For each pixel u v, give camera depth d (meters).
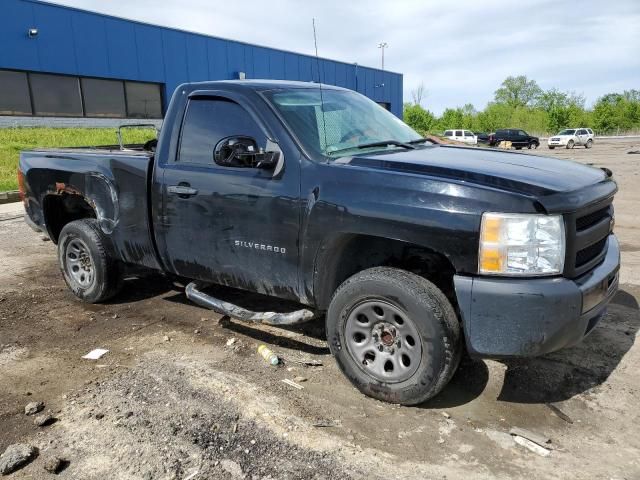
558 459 2.65
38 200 5.15
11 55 18.70
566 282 2.74
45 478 2.56
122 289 5.10
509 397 3.24
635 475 2.52
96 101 21.75
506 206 2.71
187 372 3.61
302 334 4.25
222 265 3.81
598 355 3.74
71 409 3.17
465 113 83.56
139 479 2.54
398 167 3.09
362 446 2.77
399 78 37.50
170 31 23.91
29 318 4.70
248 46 27.28
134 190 4.23
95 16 21.14
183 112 4.01
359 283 3.11
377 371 3.16
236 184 3.58
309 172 3.29
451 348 2.90
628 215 8.84
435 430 2.91
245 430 2.92
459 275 2.82
